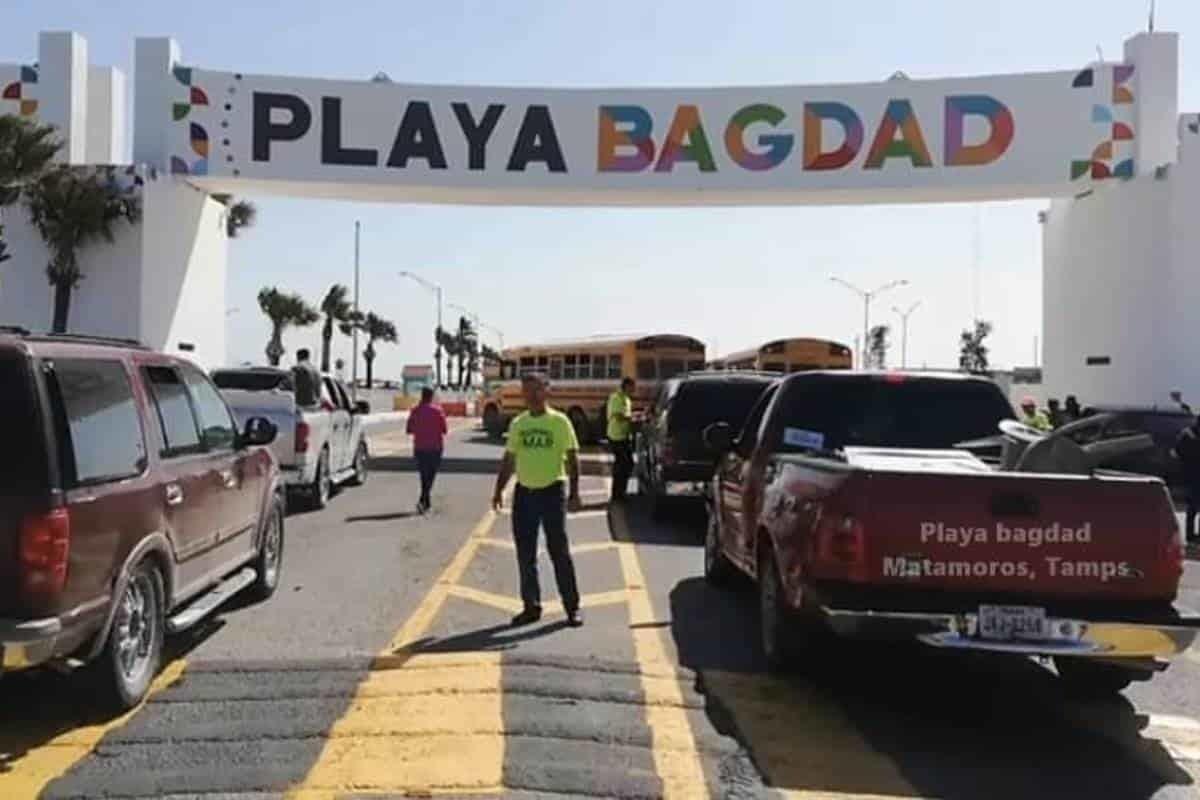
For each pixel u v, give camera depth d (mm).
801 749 5867
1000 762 5789
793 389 8469
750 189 24734
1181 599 10680
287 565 11383
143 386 6707
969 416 8328
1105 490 6188
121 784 5133
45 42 25172
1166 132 23859
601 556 12352
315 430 16047
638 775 5359
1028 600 6125
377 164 24891
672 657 7680
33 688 6621
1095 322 25609
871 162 24422
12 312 24438
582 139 24891
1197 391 23719
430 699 6480
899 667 7656
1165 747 6094
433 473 16094
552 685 6812
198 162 24828
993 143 24094
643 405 31516
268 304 77250
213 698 6492
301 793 5047
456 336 109375
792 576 6680
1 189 23375
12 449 5367
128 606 6246
